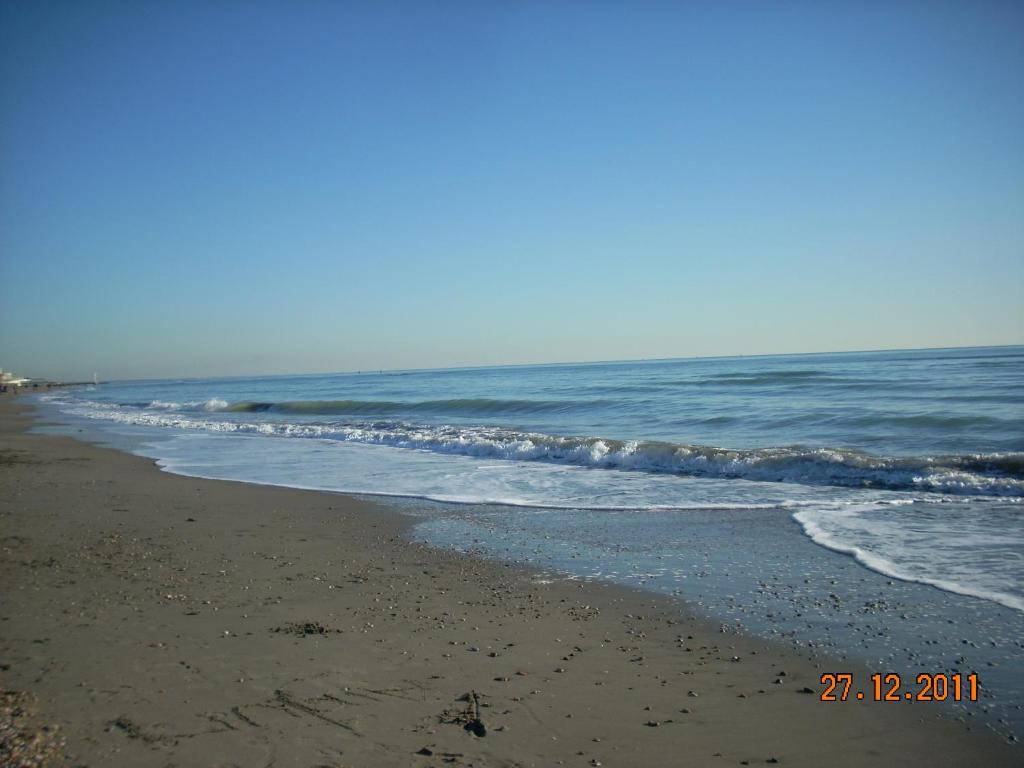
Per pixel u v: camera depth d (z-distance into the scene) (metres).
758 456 14.27
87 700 4.19
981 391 29.34
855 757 3.75
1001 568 7.23
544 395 41.56
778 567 7.55
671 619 6.03
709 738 3.93
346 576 7.41
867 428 19.86
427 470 15.83
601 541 9.02
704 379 49.66
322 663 4.90
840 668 4.94
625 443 16.64
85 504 11.73
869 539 8.64
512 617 6.09
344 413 36.25
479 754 3.67
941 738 3.96
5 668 4.68
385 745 3.73
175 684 4.47
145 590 6.70
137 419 35.72
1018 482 11.37
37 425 33.53
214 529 9.80
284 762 3.51
